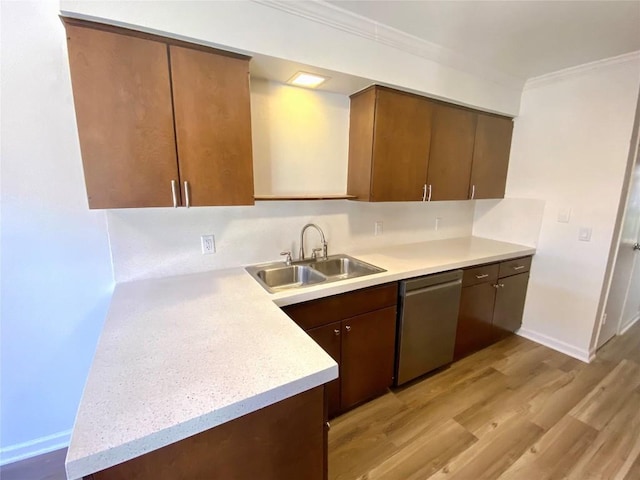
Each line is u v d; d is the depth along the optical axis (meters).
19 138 1.41
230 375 0.85
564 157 2.47
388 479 1.46
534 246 2.72
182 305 1.34
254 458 0.86
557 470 1.50
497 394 2.06
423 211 2.81
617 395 2.05
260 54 1.46
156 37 1.25
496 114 2.61
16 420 1.60
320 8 1.53
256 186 1.95
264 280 1.94
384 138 2.02
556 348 2.65
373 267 2.00
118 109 1.24
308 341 1.04
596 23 1.69
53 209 1.52
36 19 1.36
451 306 2.18
